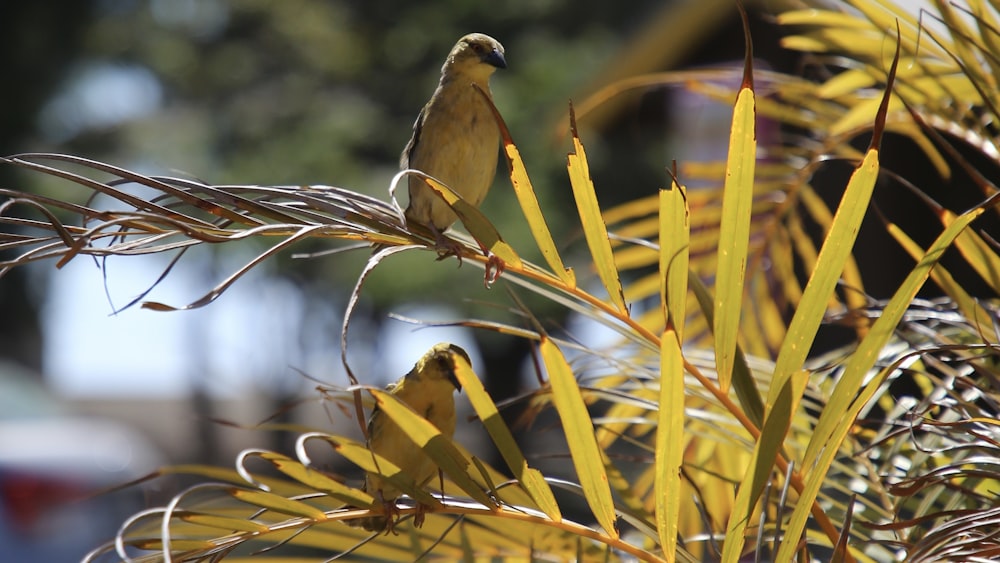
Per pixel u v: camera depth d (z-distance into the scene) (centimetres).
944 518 585
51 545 1803
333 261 3531
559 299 600
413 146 791
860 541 541
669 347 447
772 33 1966
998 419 525
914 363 655
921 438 635
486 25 3869
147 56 4003
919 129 744
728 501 752
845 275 752
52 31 4112
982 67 631
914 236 1538
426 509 501
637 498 600
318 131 3600
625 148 3086
